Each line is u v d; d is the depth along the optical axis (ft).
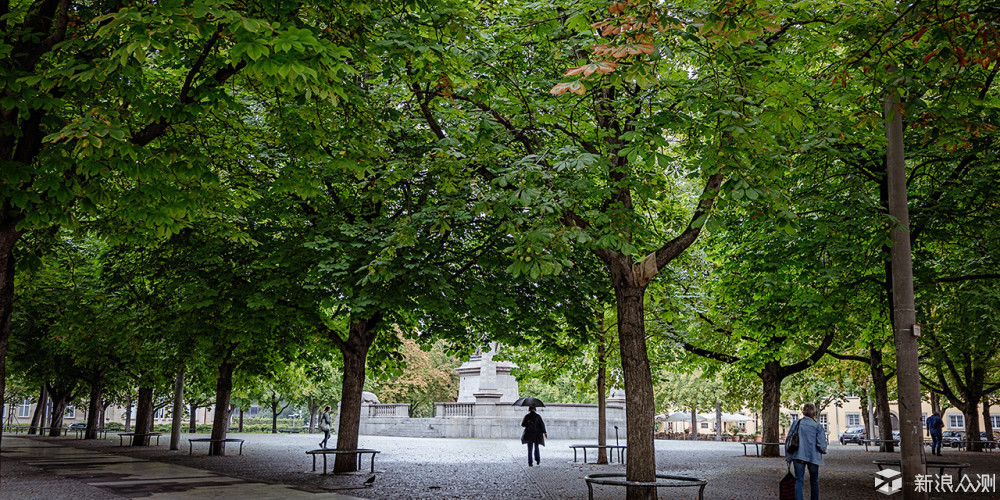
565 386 208.23
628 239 36.40
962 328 61.87
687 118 32.89
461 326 57.82
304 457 79.36
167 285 54.60
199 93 29.43
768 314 59.52
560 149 34.68
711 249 65.82
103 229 39.01
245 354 69.15
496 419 135.54
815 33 37.24
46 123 29.07
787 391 151.53
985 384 126.93
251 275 53.57
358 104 32.86
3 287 26.63
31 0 31.42
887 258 42.78
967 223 45.21
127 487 45.01
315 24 30.50
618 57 25.32
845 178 46.29
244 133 41.60
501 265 50.16
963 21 26.68
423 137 45.16
